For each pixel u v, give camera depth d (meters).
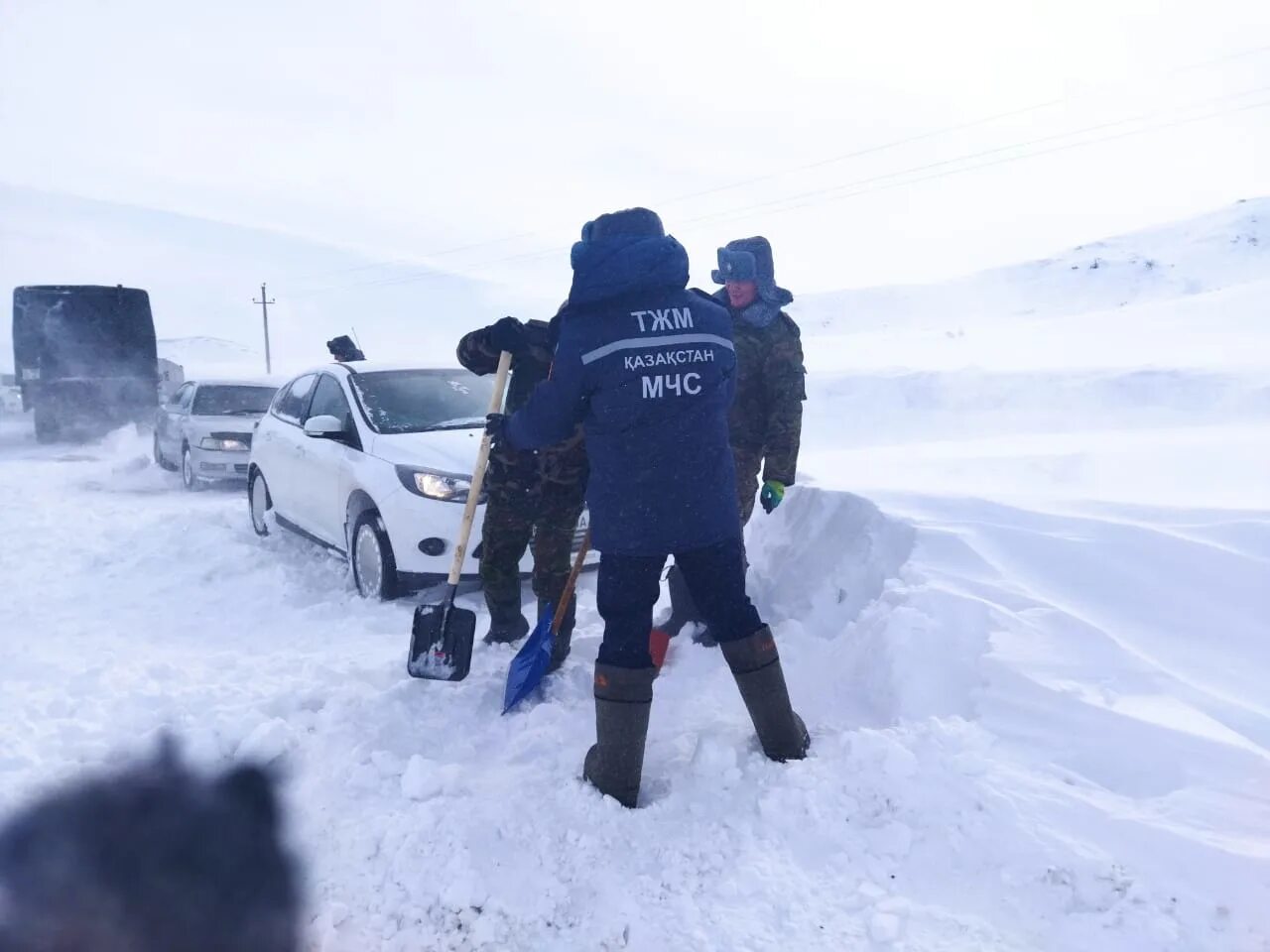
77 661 4.58
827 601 4.22
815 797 2.76
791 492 4.96
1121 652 3.12
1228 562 3.43
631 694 2.94
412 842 2.75
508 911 2.51
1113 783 2.69
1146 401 12.81
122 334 18.70
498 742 3.49
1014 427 13.30
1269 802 2.46
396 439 5.91
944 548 3.84
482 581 4.46
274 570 6.29
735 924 2.38
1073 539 3.76
